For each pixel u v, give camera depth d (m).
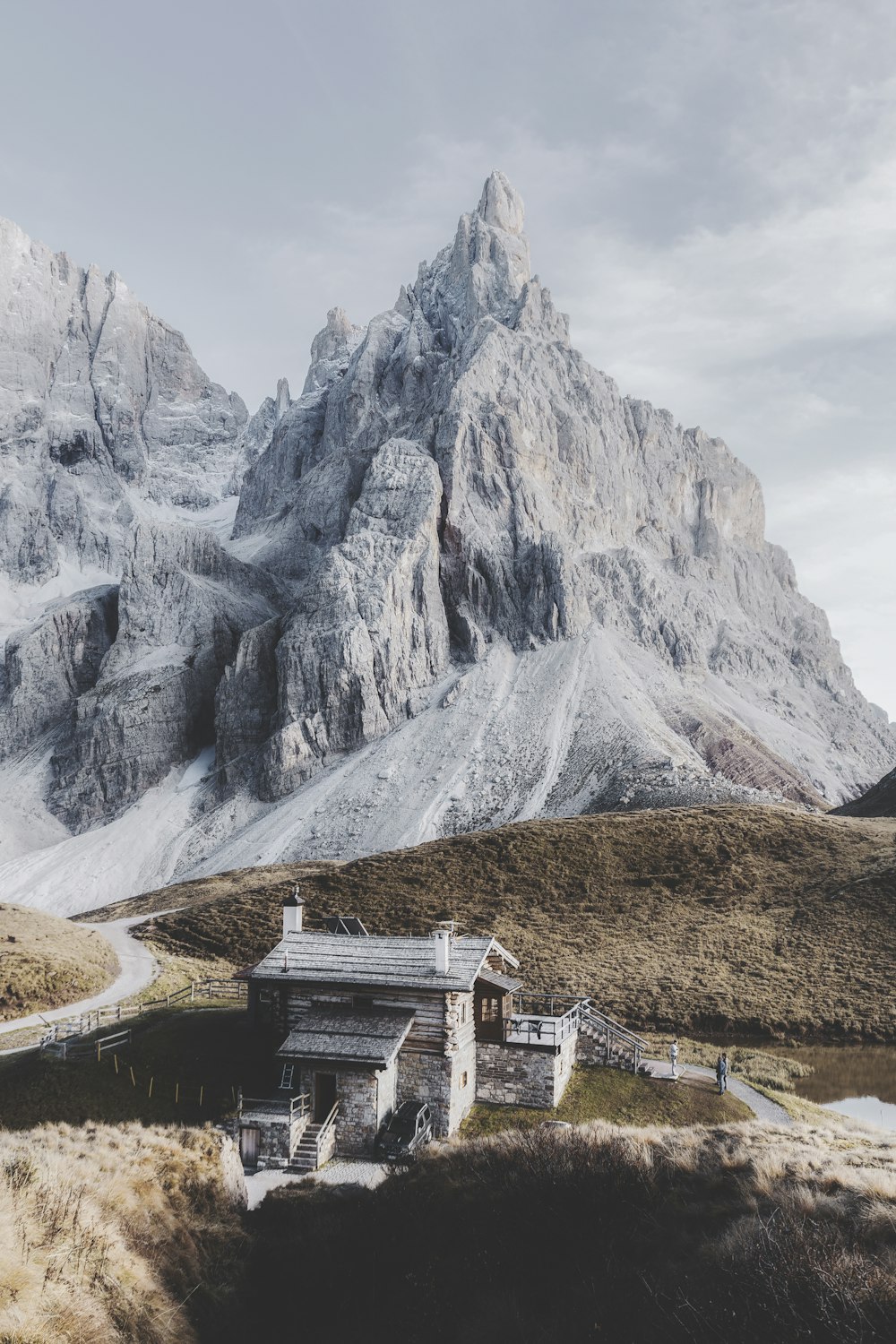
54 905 188.25
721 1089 38.38
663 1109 35.66
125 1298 14.95
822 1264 13.27
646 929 77.06
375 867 97.06
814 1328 12.20
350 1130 30.94
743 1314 12.77
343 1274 17.44
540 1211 17.88
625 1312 13.74
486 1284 15.90
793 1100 39.28
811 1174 19.00
